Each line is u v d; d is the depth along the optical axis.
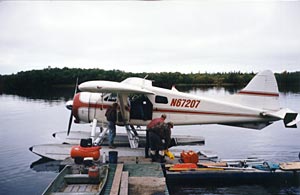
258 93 9.98
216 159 8.45
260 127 10.02
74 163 7.63
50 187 5.57
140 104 9.67
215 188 6.88
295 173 7.21
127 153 8.62
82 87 8.74
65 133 10.89
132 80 9.98
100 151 8.59
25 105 28.31
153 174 6.83
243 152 10.95
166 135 7.89
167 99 9.69
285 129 17.83
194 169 7.31
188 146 12.01
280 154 10.58
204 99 9.72
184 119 9.73
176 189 6.83
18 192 6.62
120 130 16.34
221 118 9.73
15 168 8.43
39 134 14.20
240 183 7.18
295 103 25.72
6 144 11.77
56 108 26.17
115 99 9.74
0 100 32.88
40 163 8.96
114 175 6.62
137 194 5.68
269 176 7.18
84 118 9.98
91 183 6.44
